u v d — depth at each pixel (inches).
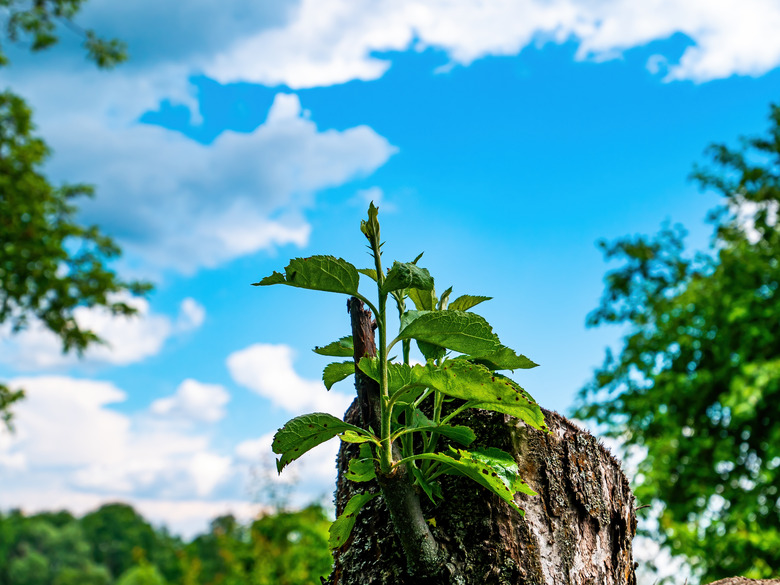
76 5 324.5
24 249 316.5
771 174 331.6
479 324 42.4
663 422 267.7
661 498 271.9
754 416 252.2
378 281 43.6
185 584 390.0
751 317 252.1
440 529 51.9
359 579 54.0
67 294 320.2
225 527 358.6
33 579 1803.6
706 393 273.7
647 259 360.5
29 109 331.0
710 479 273.0
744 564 220.2
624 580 59.2
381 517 55.2
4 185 318.0
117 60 336.2
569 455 56.9
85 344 328.5
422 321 42.8
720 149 354.0
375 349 50.3
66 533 1975.9
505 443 54.9
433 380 42.2
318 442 45.3
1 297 313.9
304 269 42.4
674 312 286.0
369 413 48.1
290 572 283.6
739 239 313.1
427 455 44.1
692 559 215.8
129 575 1425.9
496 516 51.9
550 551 52.2
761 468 256.5
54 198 340.2
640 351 298.7
